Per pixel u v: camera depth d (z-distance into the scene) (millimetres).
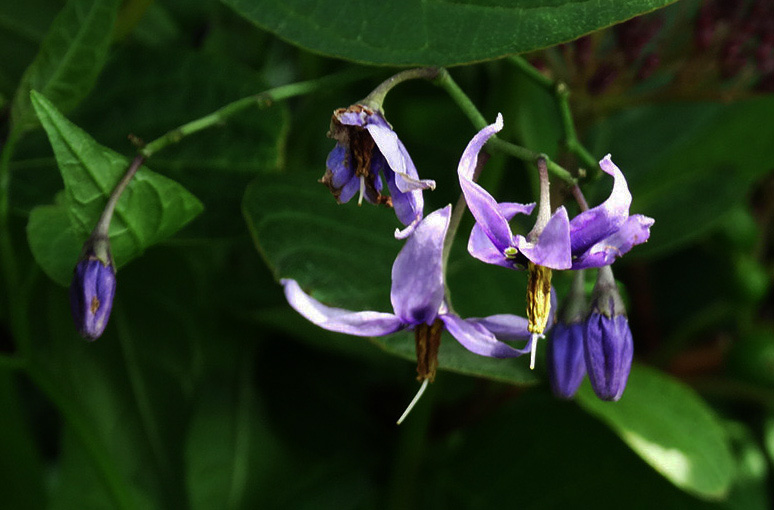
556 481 327
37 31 314
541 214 265
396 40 275
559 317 277
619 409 308
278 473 325
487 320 268
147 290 321
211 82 303
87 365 321
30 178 302
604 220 260
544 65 319
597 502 325
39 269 313
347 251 290
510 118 316
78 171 275
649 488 324
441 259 263
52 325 320
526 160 271
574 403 329
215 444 322
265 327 328
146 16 330
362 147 267
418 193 264
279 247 289
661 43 327
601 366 272
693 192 330
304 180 295
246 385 327
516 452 330
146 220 279
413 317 267
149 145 279
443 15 275
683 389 315
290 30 278
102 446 310
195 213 281
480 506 329
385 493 330
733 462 308
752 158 330
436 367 272
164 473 320
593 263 262
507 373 281
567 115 291
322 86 287
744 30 320
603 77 317
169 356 322
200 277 321
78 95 289
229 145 299
